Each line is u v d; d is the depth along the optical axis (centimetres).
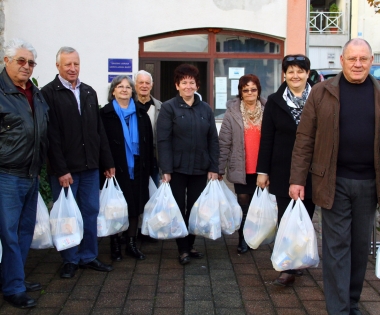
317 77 1198
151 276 423
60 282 409
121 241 525
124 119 466
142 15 941
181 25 948
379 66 1425
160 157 451
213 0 948
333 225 326
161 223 440
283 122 401
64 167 398
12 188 351
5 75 348
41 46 934
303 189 352
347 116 315
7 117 340
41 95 369
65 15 931
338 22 2133
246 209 496
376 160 313
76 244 404
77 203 433
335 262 324
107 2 934
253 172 479
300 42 959
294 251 359
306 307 363
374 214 329
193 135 452
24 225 383
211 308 360
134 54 948
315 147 329
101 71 945
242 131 478
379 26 2059
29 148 352
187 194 472
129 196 464
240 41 978
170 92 980
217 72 984
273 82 988
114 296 381
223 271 436
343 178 320
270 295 384
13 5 923
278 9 952
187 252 458
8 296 363
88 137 414
